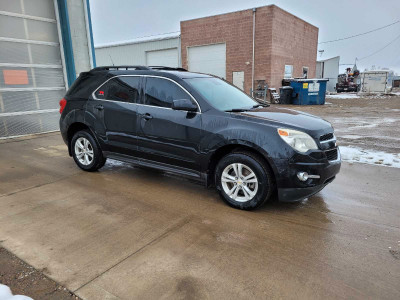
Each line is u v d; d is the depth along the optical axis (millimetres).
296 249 2912
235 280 2467
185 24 22188
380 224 3412
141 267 2619
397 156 6059
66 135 5316
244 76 20406
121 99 4574
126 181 4773
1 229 3236
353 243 3023
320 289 2369
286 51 20844
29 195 4180
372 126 9805
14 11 7812
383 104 17656
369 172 5191
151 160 4371
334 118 11820
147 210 3740
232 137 3582
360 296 2297
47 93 8742
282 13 19531
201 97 3930
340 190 4422
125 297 2268
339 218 3555
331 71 36031
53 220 3453
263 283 2434
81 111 4988
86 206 3842
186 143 3938
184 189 4457
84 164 5172
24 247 2896
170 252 2846
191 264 2668
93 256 2768
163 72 4270
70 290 2336
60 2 8633
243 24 19719
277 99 18906
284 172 3357
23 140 7824
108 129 4695
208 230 3260
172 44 23172
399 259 2764
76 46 9133
